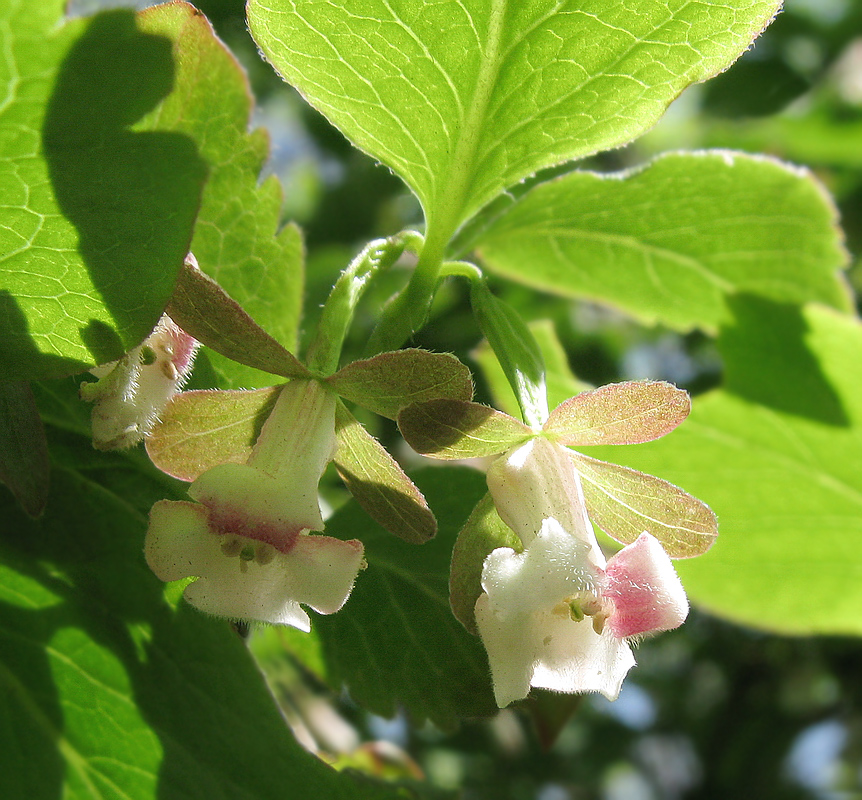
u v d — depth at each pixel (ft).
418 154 0.29
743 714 0.93
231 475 0.22
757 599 0.45
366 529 0.31
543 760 0.89
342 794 0.26
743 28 0.27
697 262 0.43
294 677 0.49
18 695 0.24
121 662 0.25
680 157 0.39
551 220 0.41
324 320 0.26
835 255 0.43
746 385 0.43
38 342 0.23
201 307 0.23
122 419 0.24
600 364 0.75
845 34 0.75
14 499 0.26
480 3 0.26
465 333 0.61
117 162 0.21
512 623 0.23
